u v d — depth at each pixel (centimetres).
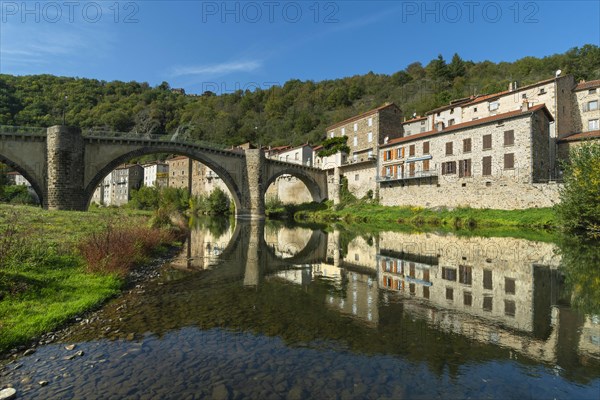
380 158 5475
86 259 1280
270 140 10919
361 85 13112
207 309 945
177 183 10069
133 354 662
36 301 901
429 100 8981
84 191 4016
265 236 3052
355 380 562
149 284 1240
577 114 4391
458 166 4256
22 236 1483
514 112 3856
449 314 898
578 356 647
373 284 1243
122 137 4344
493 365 613
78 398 512
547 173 3925
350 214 5166
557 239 2408
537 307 950
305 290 1159
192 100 14462
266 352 671
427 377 572
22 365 620
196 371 595
